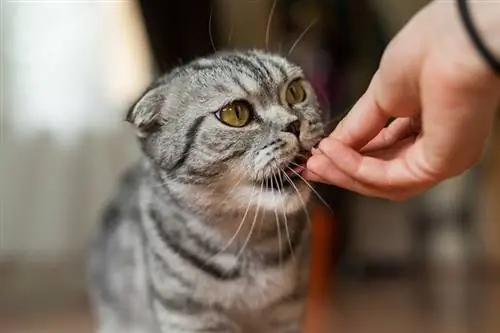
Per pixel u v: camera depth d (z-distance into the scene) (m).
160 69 0.90
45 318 1.00
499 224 1.40
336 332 0.92
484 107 0.36
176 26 0.89
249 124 0.54
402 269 1.30
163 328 0.61
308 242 0.62
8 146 1.14
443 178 0.41
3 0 1.11
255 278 0.59
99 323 0.85
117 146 1.17
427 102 0.37
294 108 0.55
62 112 1.16
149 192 0.63
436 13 0.36
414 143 0.43
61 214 1.16
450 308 1.06
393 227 1.33
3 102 1.13
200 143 0.55
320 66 1.05
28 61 1.13
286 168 0.53
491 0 0.34
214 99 0.55
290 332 0.61
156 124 0.58
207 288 0.59
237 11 0.99
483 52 0.34
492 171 1.36
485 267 1.36
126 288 0.73
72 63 1.15
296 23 1.05
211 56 0.61
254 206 0.55
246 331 0.62
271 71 0.55
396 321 0.98
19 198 1.15
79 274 1.15
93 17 1.14
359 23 1.09
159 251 0.60
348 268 1.23
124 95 1.15
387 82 0.39
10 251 1.14
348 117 0.46
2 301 1.10
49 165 1.16
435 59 0.36
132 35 1.14
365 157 0.43
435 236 1.34
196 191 0.57
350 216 1.22
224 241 0.58
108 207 0.84
